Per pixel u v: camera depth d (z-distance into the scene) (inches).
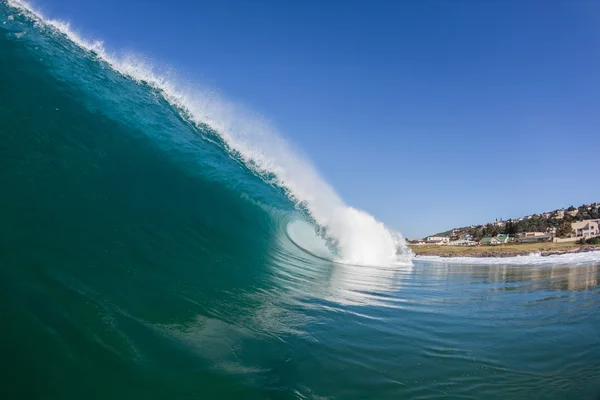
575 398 148.6
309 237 542.9
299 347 174.9
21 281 154.9
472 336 219.9
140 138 363.6
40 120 287.1
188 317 178.5
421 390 148.2
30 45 347.6
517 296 372.2
